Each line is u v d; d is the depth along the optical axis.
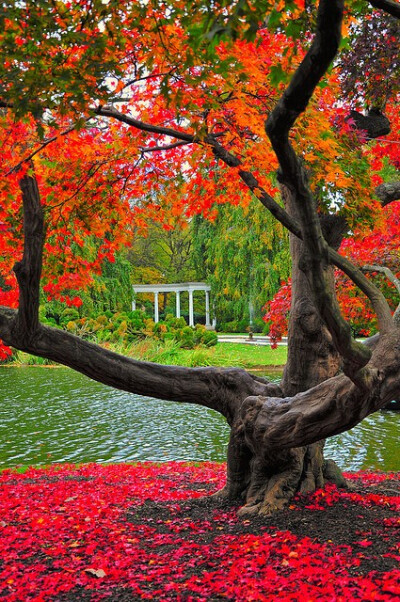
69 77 3.41
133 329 29.42
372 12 5.98
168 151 6.57
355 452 10.92
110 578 4.07
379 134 6.49
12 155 5.21
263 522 5.17
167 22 3.60
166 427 13.86
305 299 5.97
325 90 5.21
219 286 32.16
